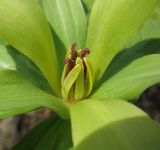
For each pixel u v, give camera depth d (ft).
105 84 0.22
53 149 0.21
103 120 0.17
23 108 0.18
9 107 0.18
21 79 0.20
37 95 0.19
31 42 0.21
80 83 0.21
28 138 0.22
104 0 0.22
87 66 0.21
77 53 0.21
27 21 0.21
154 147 0.16
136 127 0.17
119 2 0.21
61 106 0.19
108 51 0.22
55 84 0.22
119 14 0.21
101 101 0.19
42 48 0.21
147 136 0.16
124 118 0.17
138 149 0.16
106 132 0.16
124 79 0.21
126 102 0.18
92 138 0.16
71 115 0.18
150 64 0.21
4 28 0.20
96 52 0.22
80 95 0.22
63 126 0.22
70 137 0.21
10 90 0.19
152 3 0.21
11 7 0.20
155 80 0.20
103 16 0.22
